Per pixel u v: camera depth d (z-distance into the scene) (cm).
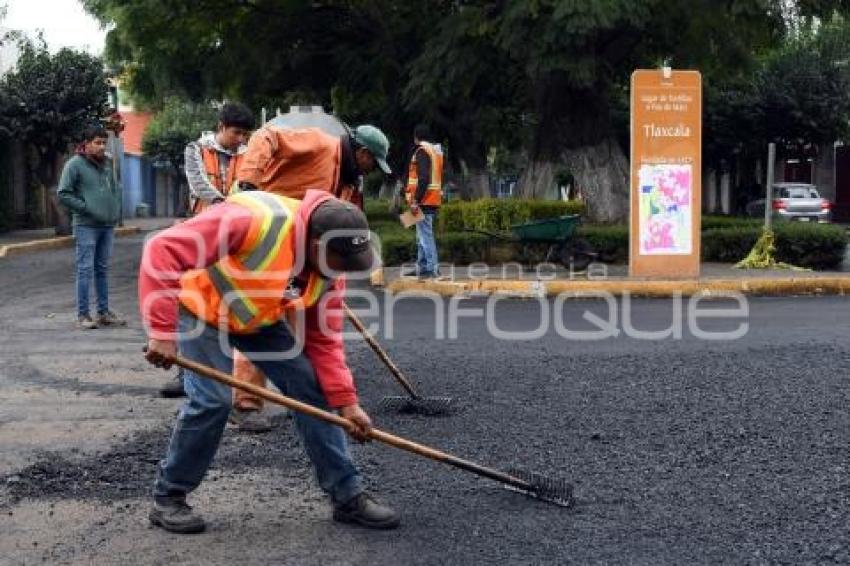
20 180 3189
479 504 534
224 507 531
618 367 877
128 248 2566
